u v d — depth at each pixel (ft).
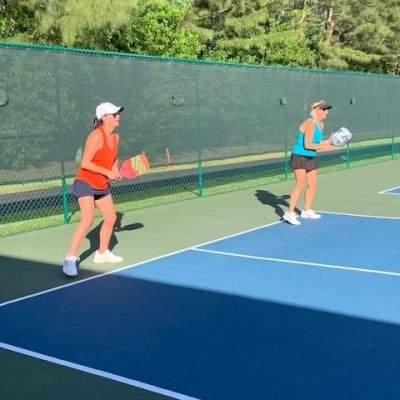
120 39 59.00
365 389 12.20
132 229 28.99
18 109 28.86
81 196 20.38
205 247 25.04
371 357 13.74
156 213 33.27
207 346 14.52
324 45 105.60
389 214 32.35
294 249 24.52
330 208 34.35
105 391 12.21
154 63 34.73
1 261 23.13
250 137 42.55
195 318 16.46
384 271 20.98
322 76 49.24
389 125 60.75
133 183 39.37
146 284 19.75
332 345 14.46
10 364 13.58
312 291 18.74
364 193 40.01
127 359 13.82
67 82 30.40
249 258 23.07
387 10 117.08
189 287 19.35
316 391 12.13
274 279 20.13
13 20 50.26
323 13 118.32
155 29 64.95
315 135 28.94
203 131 38.63
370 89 56.80
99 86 31.76
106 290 19.17
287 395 11.96
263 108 43.42
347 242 25.66
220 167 43.93
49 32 48.16
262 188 42.52
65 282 20.13
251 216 32.12
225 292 18.76
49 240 26.86
